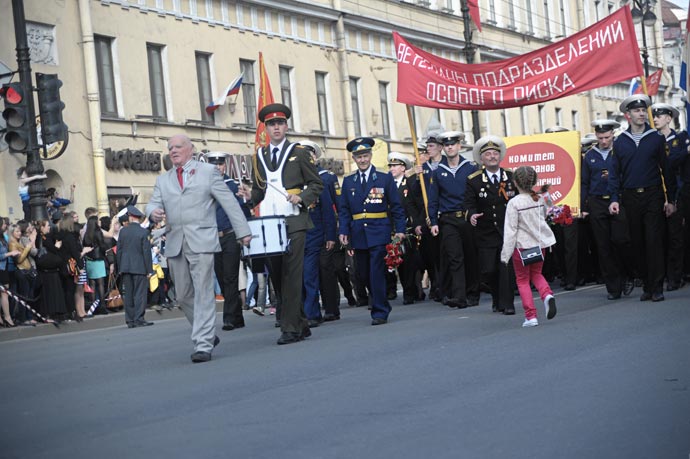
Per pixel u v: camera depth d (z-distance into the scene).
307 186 12.22
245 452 6.47
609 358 9.29
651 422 6.67
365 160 14.67
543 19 57.47
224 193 11.18
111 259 21.78
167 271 22.67
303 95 36.38
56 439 7.26
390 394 8.22
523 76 19.80
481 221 14.52
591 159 17.98
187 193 11.07
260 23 34.25
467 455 6.10
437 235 17.73
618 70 19.14
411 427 6.94
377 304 14.32
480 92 19.92
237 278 15.48
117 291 21.73
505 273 14.24
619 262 15.60
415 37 43.97
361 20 39.94
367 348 11.30
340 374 9.44
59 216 20.23
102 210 26.73
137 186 28.22
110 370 10.98
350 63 39.53
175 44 30.23
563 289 19.31
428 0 45.06
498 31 51.62
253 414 7.73
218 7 32.22
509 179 14.55
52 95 18.88
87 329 19.64
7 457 6.77
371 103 40.91
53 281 18.98
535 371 8.88
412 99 20.14
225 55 32.38
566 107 58.41
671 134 15.87
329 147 37.75
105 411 8.29
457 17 47.66
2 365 12.46
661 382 7.97
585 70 19.38
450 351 10.55
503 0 52.47
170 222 11.16
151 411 8.15
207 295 11.15
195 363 11.02
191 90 30.72
